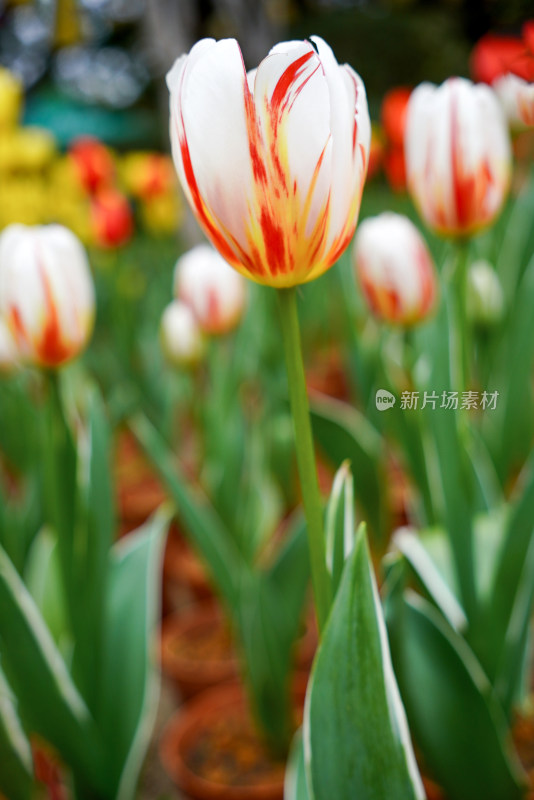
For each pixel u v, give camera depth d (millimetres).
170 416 1590
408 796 633
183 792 960
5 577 782
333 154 593
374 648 621
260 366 1472
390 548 1108
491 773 798
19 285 769
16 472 1607
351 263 1385
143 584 891
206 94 586
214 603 1304
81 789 845
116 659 871
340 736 627
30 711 818
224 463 1109
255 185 591
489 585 845
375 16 5746
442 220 790
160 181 2184
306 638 1082
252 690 946
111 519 831
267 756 978
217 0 2521
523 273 1098
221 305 1087
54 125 5121
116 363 1878
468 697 789
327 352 2223
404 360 900
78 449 812
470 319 1025
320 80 583
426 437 885
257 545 1189
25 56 5836
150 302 2148
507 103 764
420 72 5652
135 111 5734
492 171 779
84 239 2178
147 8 2277
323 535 625
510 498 1144
